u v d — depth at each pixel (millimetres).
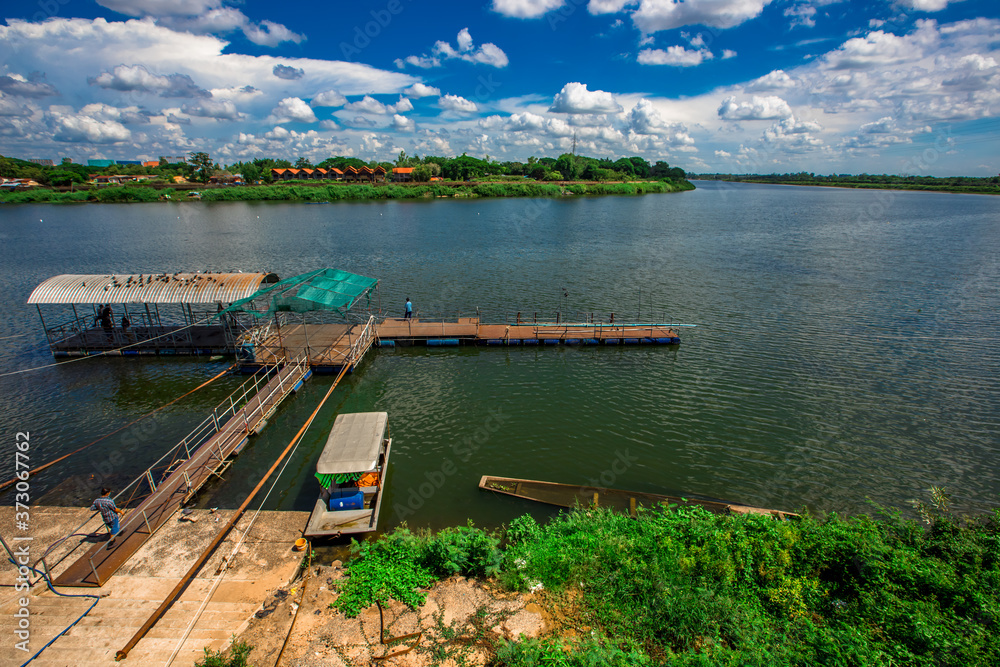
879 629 12133
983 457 24078
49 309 46188
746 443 25359
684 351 37000
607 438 25922
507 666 11773
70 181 168500
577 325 41094
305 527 18703
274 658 12617
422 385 32406
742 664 11141
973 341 37750
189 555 16984
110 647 13234
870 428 26516
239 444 24766
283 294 33781
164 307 47688
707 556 14742
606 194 186875
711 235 87812
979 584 13023
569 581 14727
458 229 92312
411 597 14227
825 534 15539
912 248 74562
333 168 196125
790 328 41031
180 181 187500
